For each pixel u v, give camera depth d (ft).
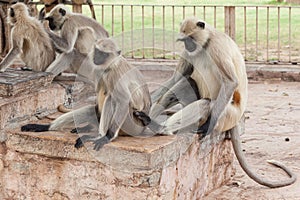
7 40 37.52
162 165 15.79
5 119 17.20
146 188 15.56
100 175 16.21
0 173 17.52
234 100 19.60
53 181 16.90
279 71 41.98
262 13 67.26
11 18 24.39
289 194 19.53
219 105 18.67
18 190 17.40
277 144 26.05
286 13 67.21
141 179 15.51
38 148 16.75
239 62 19.67
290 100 35.86
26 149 16.93
